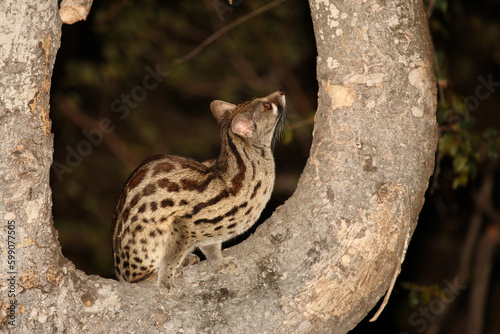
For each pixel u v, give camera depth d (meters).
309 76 18.77
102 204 18.03
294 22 18.69
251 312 6.77
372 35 6.95
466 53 19.08
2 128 6.29
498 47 18.30
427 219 18.77
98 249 17.14
